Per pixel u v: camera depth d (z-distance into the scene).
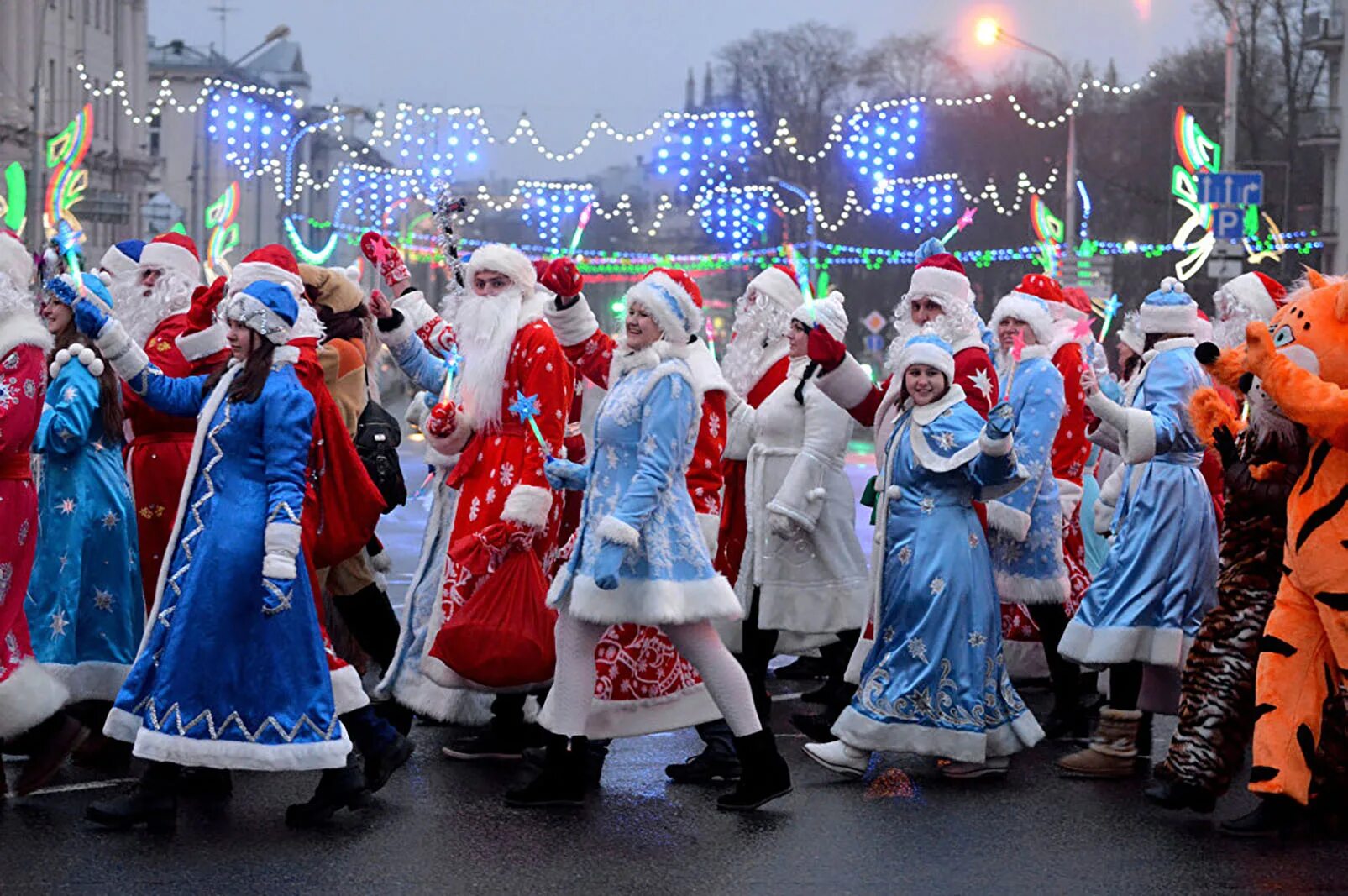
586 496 6.81
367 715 6.69
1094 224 59.44
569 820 6.66
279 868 5.93
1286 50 52.34
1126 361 9.75
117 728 6.29
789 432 8.54
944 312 7.80
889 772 7.59
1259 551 6.81
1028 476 7.28
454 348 7.89
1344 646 6.37
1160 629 7.54
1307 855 6.34
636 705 7.05
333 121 32.91
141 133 63.91
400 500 8.59
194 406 6.75
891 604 7.37
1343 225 51.34
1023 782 7.43
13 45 49.56
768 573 8.48
